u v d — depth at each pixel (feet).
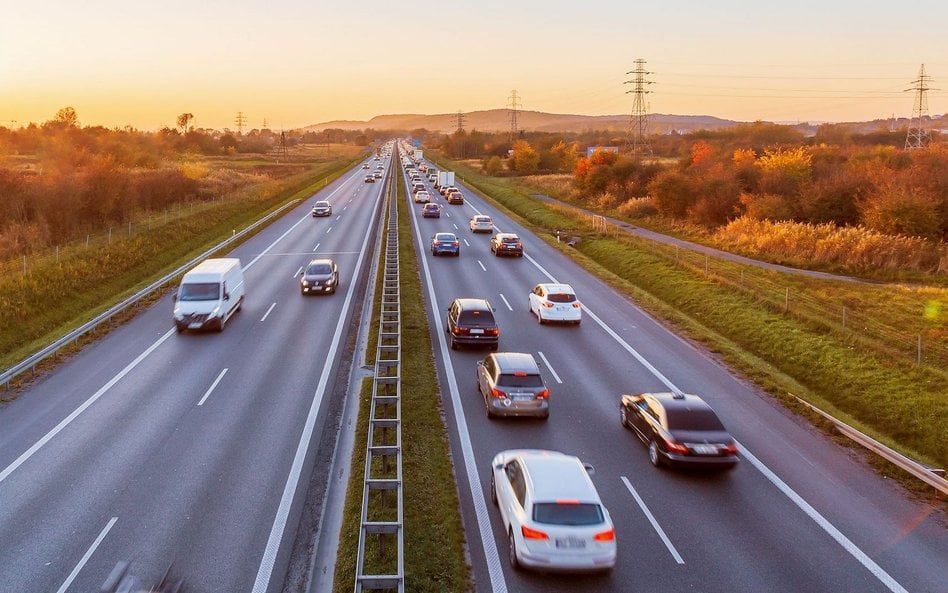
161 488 43.80
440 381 65.82
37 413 56.65
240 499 42.60
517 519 35.47
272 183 270.05
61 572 34.65
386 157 630.33
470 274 120.06
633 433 54.65
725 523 41.16
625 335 84.69
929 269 120.47
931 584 35.29
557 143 496.23
